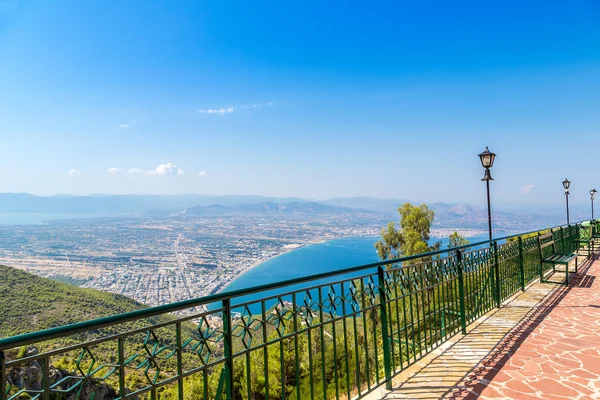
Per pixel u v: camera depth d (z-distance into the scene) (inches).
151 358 71.6
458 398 119.9
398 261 139.3
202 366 80.0
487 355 154.0
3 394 53.5
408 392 125.2
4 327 839.1
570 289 269.4
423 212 679.1
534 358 149.5
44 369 58.3
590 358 148.1
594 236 467.2
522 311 218.8
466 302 197.2
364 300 124.9
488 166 329.1
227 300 85.0
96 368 64.0
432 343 165.8
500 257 241.6
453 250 183.5
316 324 104.7
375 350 128.9
